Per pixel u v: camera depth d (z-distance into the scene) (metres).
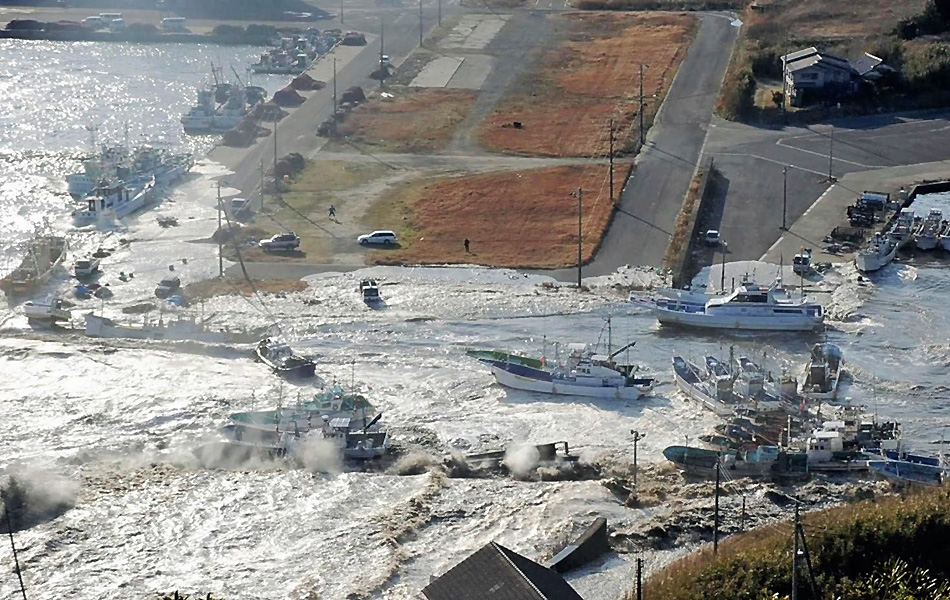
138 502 125.81
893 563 110.50
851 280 178.38
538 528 120.88
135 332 163.50
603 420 143.25
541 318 169.00
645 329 166.38
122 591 112.12
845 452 131.75
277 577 114.00
